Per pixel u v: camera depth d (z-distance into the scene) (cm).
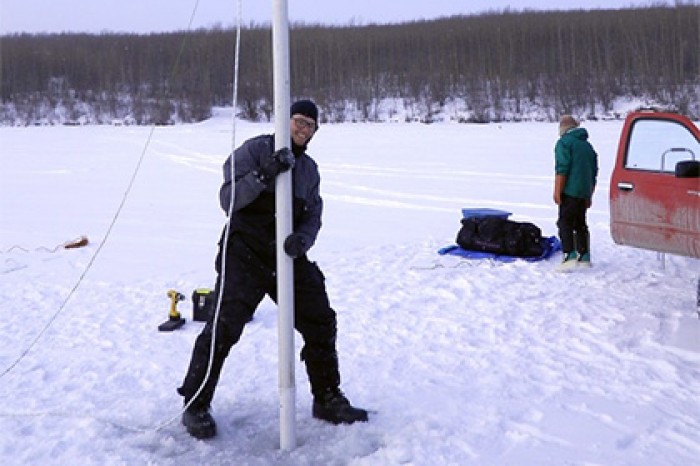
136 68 6009
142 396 481
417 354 556
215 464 382
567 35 6962
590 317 638
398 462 377
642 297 703
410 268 863
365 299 725
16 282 840
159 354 574
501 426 421
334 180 1830
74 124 5925
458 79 6525
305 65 6838
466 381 496
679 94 5166
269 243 404
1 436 414
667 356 535
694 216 625
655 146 672
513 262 884
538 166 2038
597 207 1310
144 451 396
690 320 619
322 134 3653
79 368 541
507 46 6925
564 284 765
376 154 2500
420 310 681
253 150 398
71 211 1470
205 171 2161
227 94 5681
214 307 409
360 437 406
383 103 6297
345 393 473
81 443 404
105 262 966
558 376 502
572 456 385
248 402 464
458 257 925
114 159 2594
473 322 636
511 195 1521
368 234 1148
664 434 409
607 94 5506
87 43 7244
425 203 1457
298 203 407
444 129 3947
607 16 7444
